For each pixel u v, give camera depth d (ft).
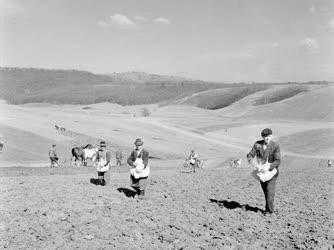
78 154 138.62
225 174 87.81
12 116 345.72
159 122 525.34
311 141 376.68
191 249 32.65
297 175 86.28
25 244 31.76
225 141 378.32
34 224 36.76
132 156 51.01
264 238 36.63
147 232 36.63
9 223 36.58
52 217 39.24
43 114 425.28
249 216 43.57
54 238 33.58
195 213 43.98
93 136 284.61
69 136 262.47
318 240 35.50
